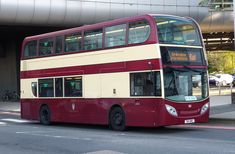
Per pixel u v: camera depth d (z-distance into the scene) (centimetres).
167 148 1227
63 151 1239
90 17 3747
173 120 1627
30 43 2330
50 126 2138
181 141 1383
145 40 1664
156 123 1625
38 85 2261
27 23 3719
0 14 3531
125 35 1752
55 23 3756
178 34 1691
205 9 4044
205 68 1747
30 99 2320
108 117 1827
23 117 2373
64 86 2077
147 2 3834
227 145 1259
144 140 1433
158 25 1647
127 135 1616
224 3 4234
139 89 1686
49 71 2175
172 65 1644
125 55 1745
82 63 1961
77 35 2002
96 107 1884
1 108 3491
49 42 2186
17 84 4850
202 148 1205
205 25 4297
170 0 3891
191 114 1680
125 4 3788
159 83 1616
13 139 1557
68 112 2048
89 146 1318
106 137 1550
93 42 1908
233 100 2708
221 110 2350
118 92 1773
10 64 4856
